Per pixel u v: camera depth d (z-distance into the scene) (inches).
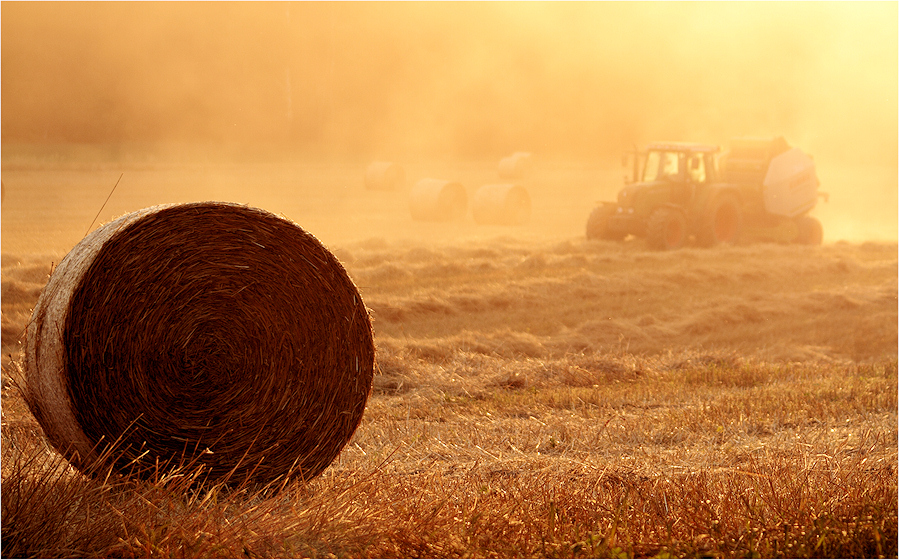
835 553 522.6
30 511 511.8
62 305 581.9
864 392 1066.7
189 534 518.6
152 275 614.5
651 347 1465.3
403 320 1574.8
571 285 1911.9
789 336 1579.7
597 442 847.7
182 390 633.0
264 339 657.0
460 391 1106.1
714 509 597.9
